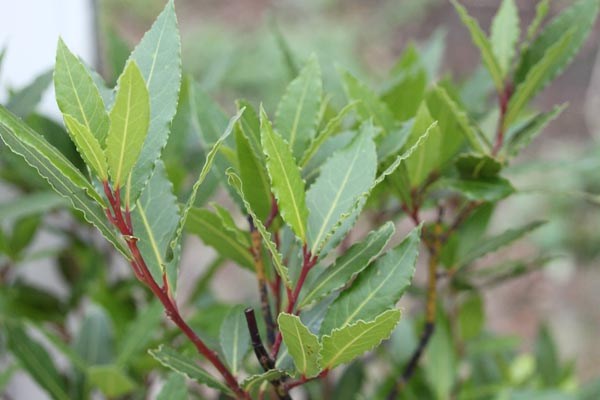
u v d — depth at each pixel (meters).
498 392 0.86
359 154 0.57
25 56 0.97
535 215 2.81
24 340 0.75
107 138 0.52
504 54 0.70
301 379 0.56
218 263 0.80
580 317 2.62
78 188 0.55
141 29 3.93
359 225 2.03
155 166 0.55
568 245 2.78
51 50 0.98
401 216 0.80
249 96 3.10
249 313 0.55
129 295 0.85
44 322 0.87
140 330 0.73
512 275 0.77
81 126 0.51
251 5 4.03
